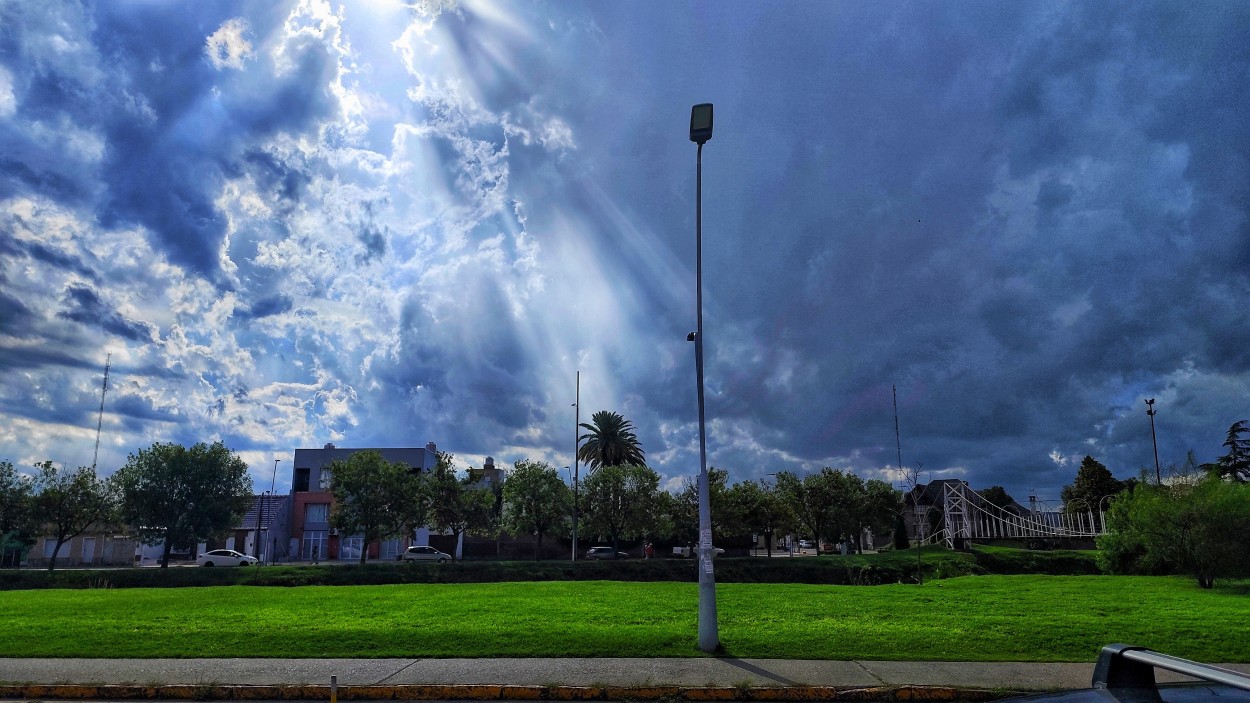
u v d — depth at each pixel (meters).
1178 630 15.38
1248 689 2.49
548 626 16.17
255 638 15.08
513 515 61.12
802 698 11.26
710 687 11.37
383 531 55.88
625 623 17.05
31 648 14.51
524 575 50.09
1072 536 56.03
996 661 13.10
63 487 54.34
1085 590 26.52
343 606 21.14
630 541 77.81
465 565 51.50
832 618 17.94
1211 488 28.53
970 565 49.34
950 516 65.38
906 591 26.06
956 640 14.46
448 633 15.21
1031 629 15.48
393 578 49.03
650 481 61.59
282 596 25.19
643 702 11.23
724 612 19.17
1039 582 31.38
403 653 13.73
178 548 57.84
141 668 12.96
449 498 63.22
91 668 12.99
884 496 65.25
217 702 11.61
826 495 62.53
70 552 71.88
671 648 13.92
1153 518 29.31
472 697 11.46
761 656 13.44
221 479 58.19
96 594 28.61
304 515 79.25
